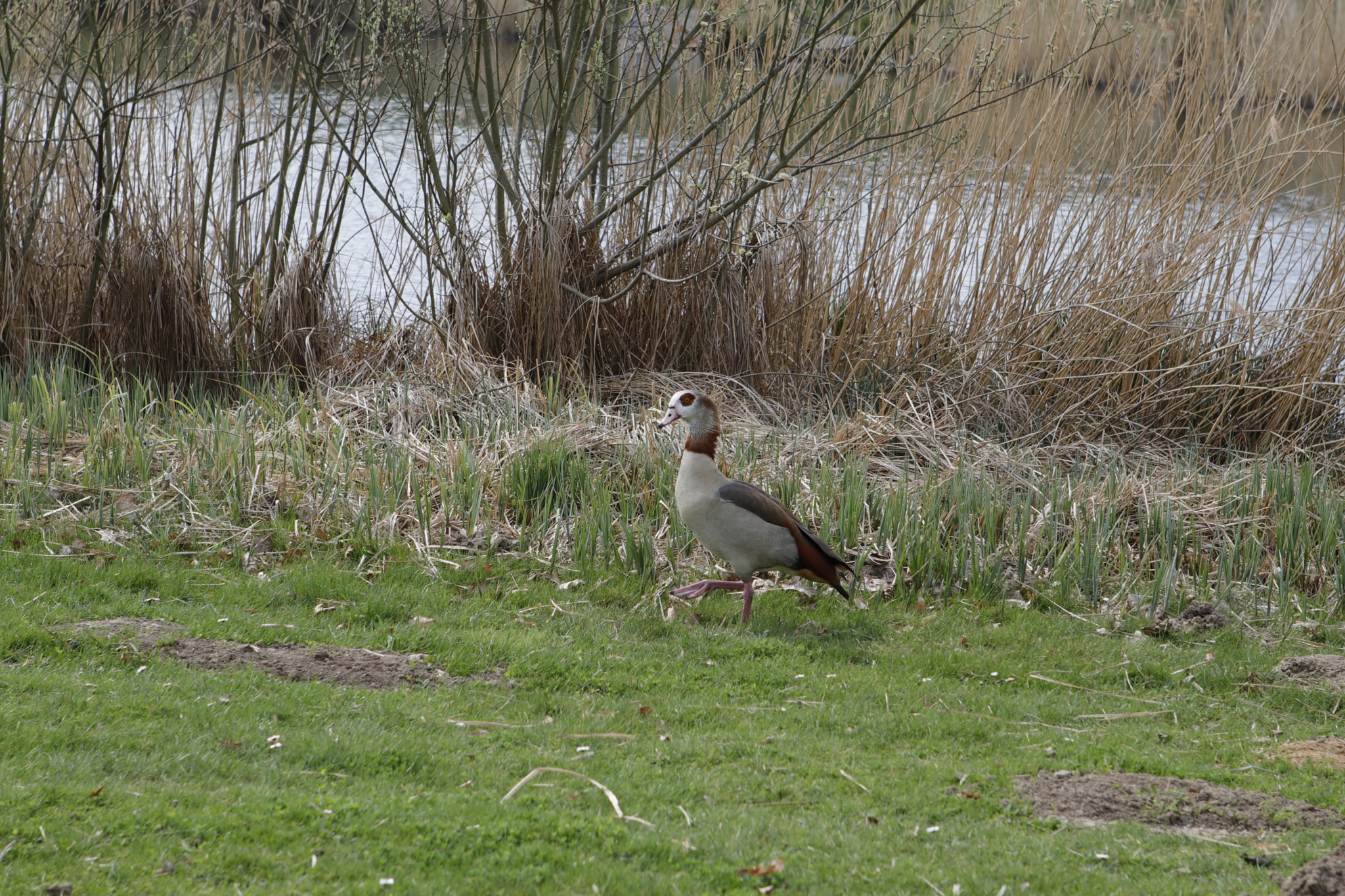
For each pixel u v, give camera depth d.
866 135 14.67
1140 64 14.73
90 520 10.38
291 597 9.26
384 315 15.77
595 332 14.41
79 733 6.55
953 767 6.89
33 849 5.29
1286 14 14.38
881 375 14.77
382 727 7.05
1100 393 14.43
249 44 15.78
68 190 14.22
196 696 7.22
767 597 10.12
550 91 14.45
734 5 14.49
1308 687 8.53
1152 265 14.27
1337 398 14.35
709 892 5.32
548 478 11.42
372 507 10.79
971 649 9.18
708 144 14.83
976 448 13.20
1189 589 10.65
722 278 14.56
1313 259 14.60
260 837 5.57
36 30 13.50
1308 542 11.24
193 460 11.45
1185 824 6.25
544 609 9.42
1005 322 14.76
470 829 5.73
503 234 14.77
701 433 9.20
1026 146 14.70
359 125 15.15
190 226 14.41
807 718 7.64
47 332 13.92
